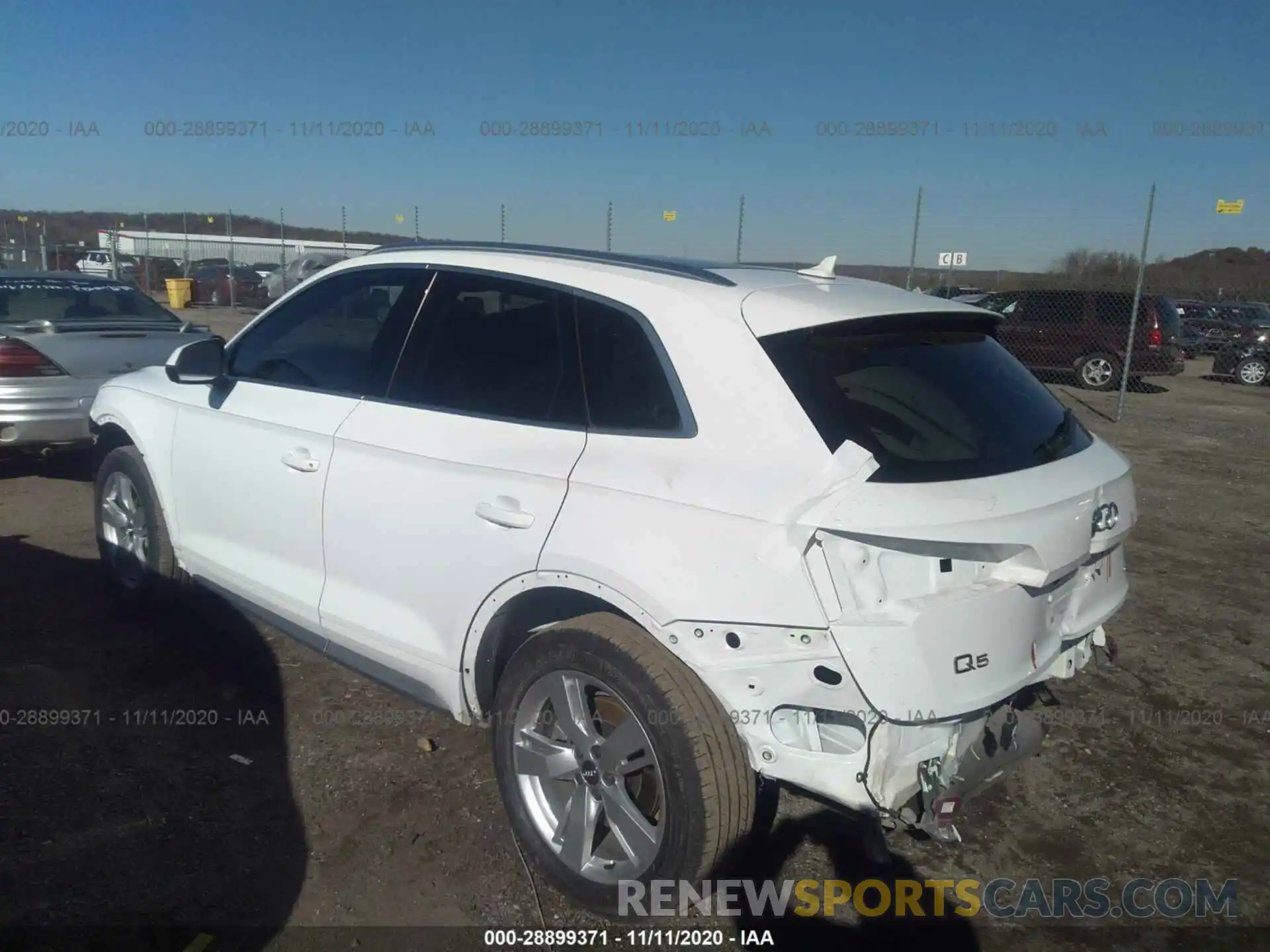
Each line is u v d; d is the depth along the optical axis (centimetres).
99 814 321
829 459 249
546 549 282
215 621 479
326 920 279
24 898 279
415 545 321
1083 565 298
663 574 260
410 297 356
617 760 274
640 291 297
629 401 286
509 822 328
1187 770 380
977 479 261
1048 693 331
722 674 255
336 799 337
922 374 286
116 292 807
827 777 253
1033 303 1728
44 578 527
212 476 407
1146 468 977
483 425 313
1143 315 1645
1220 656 491
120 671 423
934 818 258
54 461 809
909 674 243
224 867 299
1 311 730
